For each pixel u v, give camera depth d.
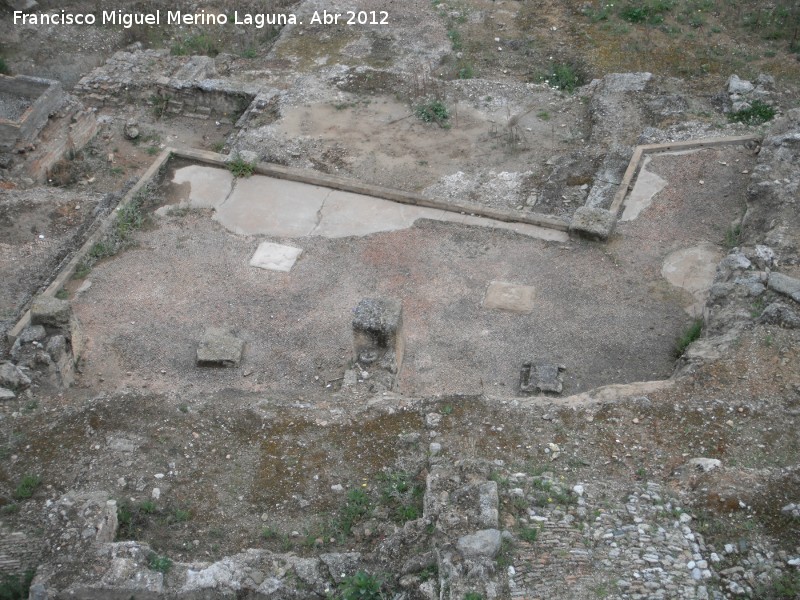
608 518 8.15
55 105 16.33
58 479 9.05
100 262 13.69
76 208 14.76
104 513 8.20
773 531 7.98
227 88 18.23
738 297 11.46
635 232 13.92
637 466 8.98
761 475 8.57
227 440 9.56
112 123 17.83
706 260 13.27
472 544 7.56
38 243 14.02
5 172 15.48
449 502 8.03
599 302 12.73
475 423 9.59
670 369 11.62
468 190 15.43
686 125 16.28
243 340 12.24
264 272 13.53
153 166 15.48
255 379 11.66
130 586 7.44
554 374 11.41
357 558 7.83
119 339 12.28
